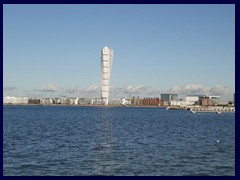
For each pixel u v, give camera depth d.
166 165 39.31
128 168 37.72
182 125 109.00
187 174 35.28
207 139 66.31
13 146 53.34
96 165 39.03
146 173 35.50
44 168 37.41
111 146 54.62
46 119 137.75
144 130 87.06
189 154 46.62
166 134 76.25
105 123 116.12
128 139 65.12
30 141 60.22
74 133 76.56
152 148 52.47
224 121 136.50
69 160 41.75
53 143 57.78
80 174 35.00
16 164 39.34
